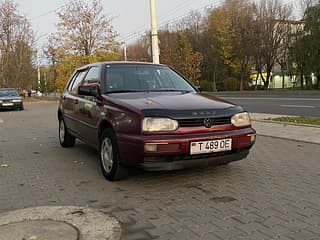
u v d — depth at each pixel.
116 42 33.38
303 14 39.12
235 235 3.45
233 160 5.01
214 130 4.81
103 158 5.50
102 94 5.67
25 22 40.25
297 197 4.47
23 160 6.99
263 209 4.09
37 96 46.38
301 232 3.48
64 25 32.09
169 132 4.61
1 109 23.28
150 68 6.54
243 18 46.72
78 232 3.59
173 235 3.48
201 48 53.12
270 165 6.11
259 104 20.50
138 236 3.48
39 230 3.64
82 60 32.00
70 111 7.32
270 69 47.28
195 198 4.51
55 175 5.81
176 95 5.53
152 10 13.46
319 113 14.18
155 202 4.41
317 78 40.16
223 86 51.47
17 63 39.44
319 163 6.18
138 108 4.77
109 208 4.25
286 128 10.22
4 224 3.82
